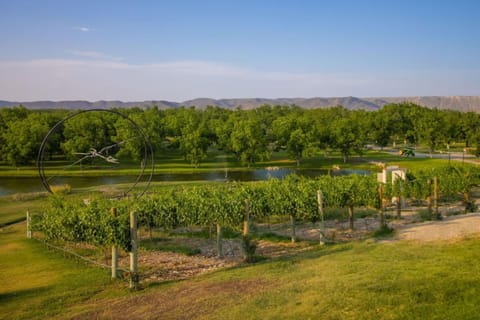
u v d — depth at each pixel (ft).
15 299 39.70
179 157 280.72
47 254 58.13
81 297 39.58
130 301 36.68
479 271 34.19
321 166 232.94
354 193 64.54
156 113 383.86
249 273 41.75
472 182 84.33
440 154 273.13
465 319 25.67
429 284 31.48
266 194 63.62
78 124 237.45
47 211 63.10
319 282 34.91
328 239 61.31
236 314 29.60
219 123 293.43
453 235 50.29
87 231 48.67
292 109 476.54
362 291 31.04
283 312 28.99
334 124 273.13
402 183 74.43
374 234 59.16
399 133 335.06
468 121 299.17
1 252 60.08
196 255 56.49
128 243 42.75
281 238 63.62
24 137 220.64
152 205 62.80
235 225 55.01
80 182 174.81
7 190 156.04
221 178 189.98
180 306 33.35
